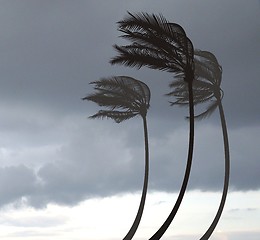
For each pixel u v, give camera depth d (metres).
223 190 36.06
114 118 33.59
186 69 19.31
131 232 38.88
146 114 33.56
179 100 33.16
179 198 18.97
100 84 32.03
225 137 35.19
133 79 32.75
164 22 18.70
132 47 18.83
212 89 31.73
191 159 19.27
